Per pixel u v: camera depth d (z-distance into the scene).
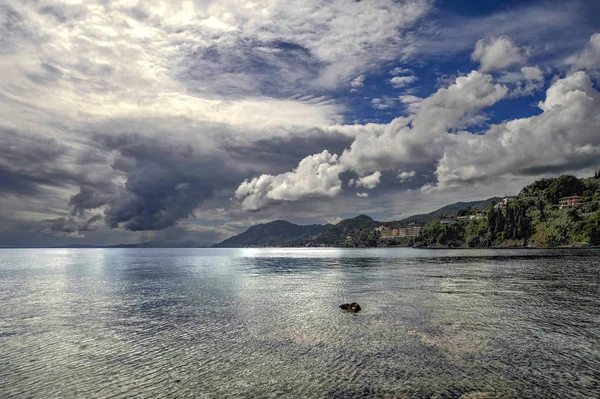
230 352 25.91
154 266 128.75
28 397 19.14
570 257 145.12
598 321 33.78
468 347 26.20
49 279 79.31
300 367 22.78
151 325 34.22
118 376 21.78
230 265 134.62
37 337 30.31
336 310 40.09
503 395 18.67
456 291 54.09
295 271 100.19
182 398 18.80
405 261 146.88
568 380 20.39
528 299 46.19
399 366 22.69
